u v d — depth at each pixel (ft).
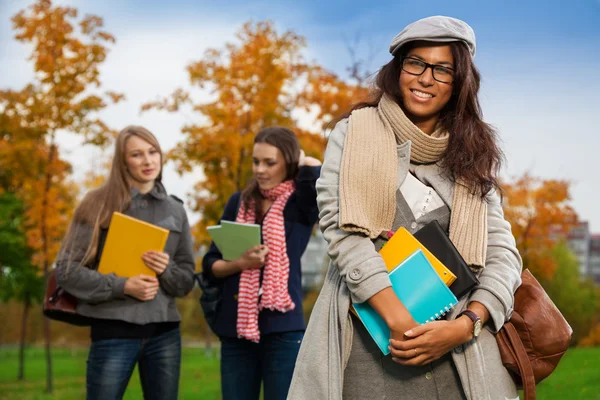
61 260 14.08
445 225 8.11
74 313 14.11
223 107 33.35
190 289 14.90
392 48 8.25
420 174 8.18
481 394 7.59
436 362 7.86
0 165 38.70
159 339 14.42
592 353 46.06
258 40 33.60
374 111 8.36
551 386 29.14
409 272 7.62
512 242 8.12
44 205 39.70
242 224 13.97
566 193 42.04
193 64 33.60
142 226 14.05
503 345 7.91
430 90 8.04
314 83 34.88
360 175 7.86
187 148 33.24
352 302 7.73
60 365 70.38
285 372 13.96
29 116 37.27
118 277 13.94
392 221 8.05
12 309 101.45
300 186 14.83
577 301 109.09
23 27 37.52
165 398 14.38
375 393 7.90
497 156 8.16
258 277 14.30
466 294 7.80
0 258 49.57
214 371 47.14
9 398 39.09
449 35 7.96
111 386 13.87
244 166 33.78
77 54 37.29
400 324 7.30
